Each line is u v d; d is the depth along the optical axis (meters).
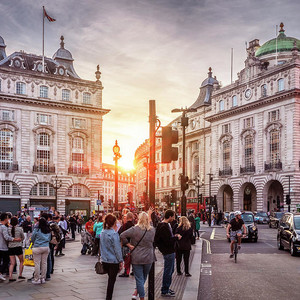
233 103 69.50
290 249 19.80
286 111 58.28
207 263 16.78
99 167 66.62
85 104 65.69
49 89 63.53
